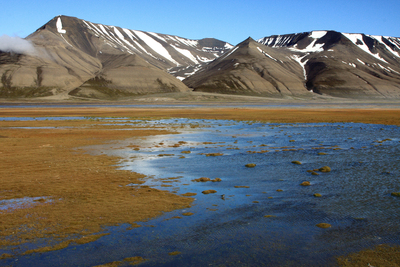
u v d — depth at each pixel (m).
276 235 9.71
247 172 17.78
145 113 80.44
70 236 9.59
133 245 9.09
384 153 23.22
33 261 8.26
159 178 16.47
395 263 8.07
